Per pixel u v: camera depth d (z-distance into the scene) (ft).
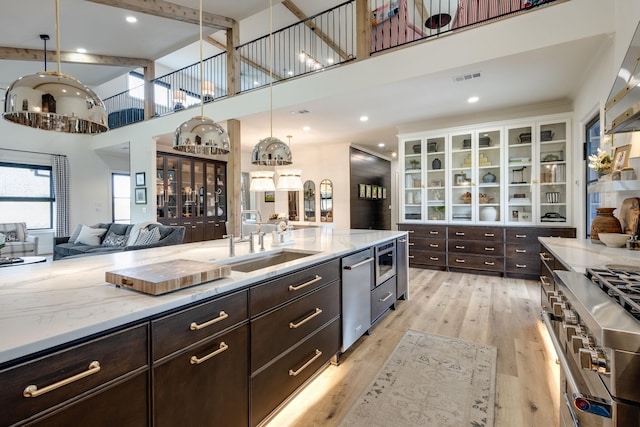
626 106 5.54
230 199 16.63
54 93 4.89
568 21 9.18
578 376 3.30
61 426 2.83
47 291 4.17
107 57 19.25
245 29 22.06
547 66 10.72
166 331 3.72
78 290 4.22
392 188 33.81
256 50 24.07
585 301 3.34
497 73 11.28
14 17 13.79
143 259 6.54
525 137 15.31
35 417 2.67
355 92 13.02
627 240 7.35
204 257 6.73
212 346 4.28
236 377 4.66
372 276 9.20
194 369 4.05
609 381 2.65
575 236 13.82
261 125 18.25
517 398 6.18
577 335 3.28
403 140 18.24
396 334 9.14
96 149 24.41
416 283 14.58
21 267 5.71
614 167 8.29
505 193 15.48
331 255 7.06
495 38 10.16
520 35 9.80
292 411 5.87
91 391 3.05
